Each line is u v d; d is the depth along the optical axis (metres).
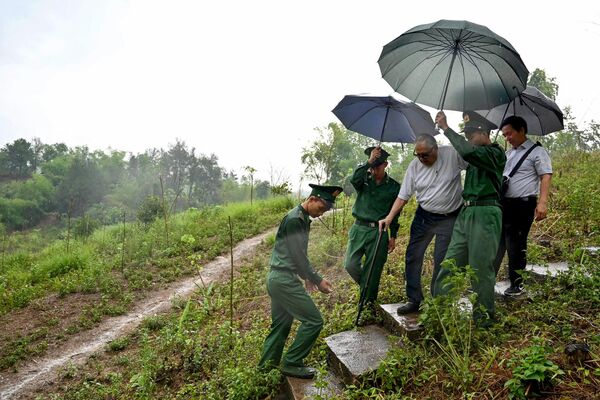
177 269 10.55
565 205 7.07
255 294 7.96
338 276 7.27
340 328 5.00
